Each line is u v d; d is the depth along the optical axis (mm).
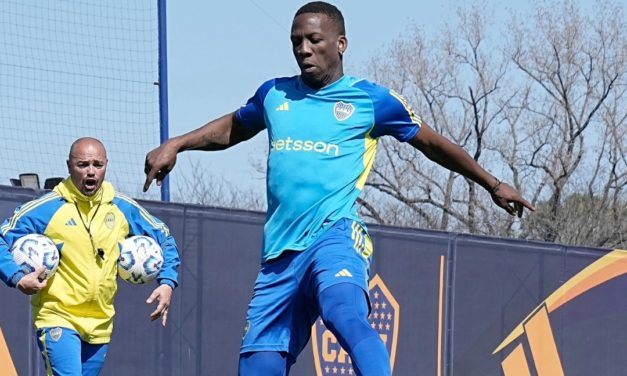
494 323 35938
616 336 38219
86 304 22125
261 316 15398
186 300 30156
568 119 86062
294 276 15258
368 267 15484
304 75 15484
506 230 80000
